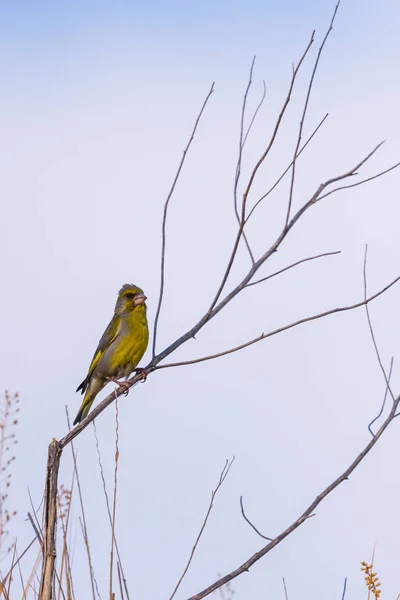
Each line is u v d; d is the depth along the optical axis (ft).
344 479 27.53
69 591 25.88
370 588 28.55
